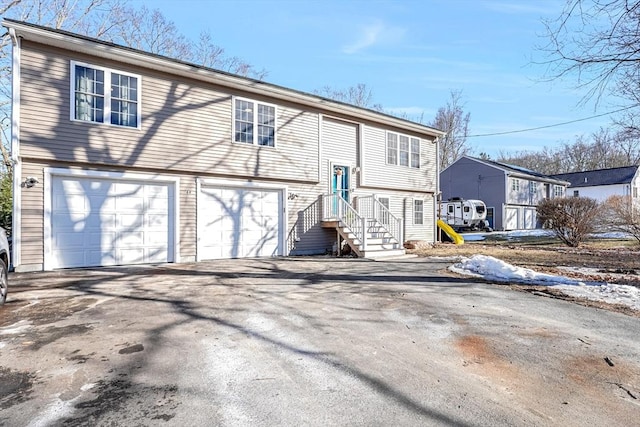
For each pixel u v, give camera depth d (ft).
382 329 14.83
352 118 49.03
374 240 41.88
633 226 51.47
